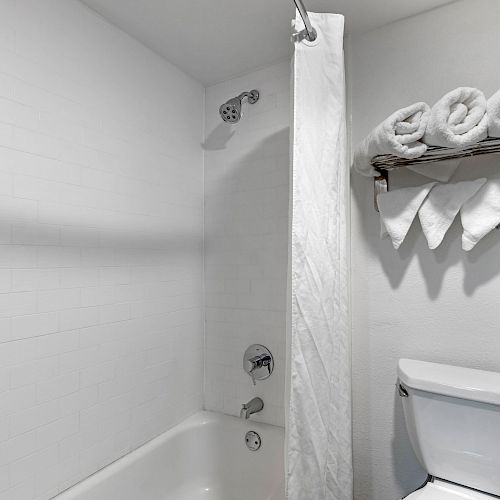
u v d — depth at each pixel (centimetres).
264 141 196
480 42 144
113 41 161
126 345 163
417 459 138
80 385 143
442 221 140
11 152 123
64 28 141
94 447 148
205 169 212
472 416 121
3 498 118
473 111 115
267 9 153
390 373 157
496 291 138
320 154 125
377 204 154
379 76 164
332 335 128
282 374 185
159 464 173
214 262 208
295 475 117
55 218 136
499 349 137
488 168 139
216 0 148
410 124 122
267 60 191
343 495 139
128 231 166
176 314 192
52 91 136
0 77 120
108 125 158
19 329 124
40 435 129
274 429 183
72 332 141
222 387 204
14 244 123
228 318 203
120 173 162
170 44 177
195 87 209
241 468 188
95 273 150
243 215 200
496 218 130
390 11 154
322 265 125
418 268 153
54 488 133
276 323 188
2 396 119
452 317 146
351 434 151
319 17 125
